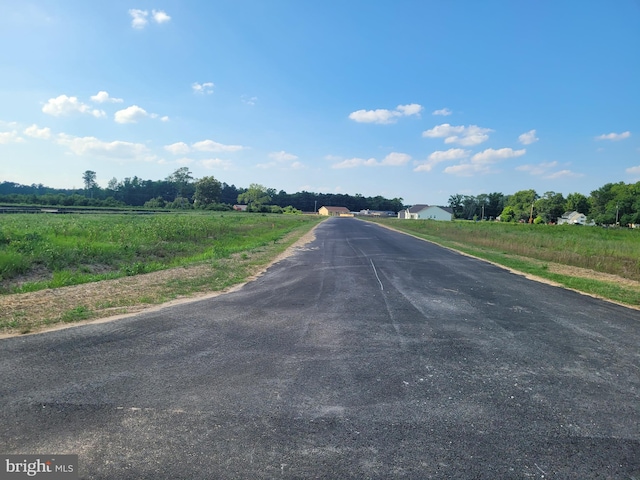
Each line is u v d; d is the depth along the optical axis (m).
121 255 13.25
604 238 27.61
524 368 4.51
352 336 5.45
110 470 2.55
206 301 7.36
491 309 7.31
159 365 4.27
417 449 2.89
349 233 29.39
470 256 16.02
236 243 20.56
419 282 9.85
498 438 3.07
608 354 5.07
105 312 6.36
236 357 4.56
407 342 5.26
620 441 3.09
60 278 9.11
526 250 17.52
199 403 3.46
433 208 108.56
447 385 3.99
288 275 10.48
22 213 34.78
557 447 2.98
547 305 7.83
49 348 4.67
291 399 3.58
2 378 3.84
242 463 2.66
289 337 5.34
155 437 2.93
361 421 3.25
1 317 5.83
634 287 10.33
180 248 16.34
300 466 2.65
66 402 3.41
